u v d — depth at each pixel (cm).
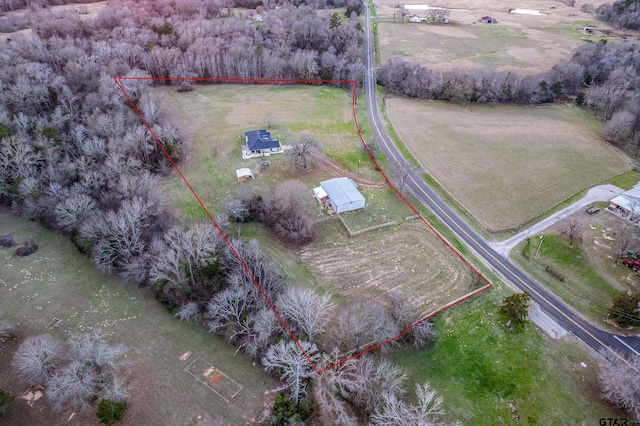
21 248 7081
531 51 16425
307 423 4625
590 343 5628
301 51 13975
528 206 8275
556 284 6544
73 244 7225
